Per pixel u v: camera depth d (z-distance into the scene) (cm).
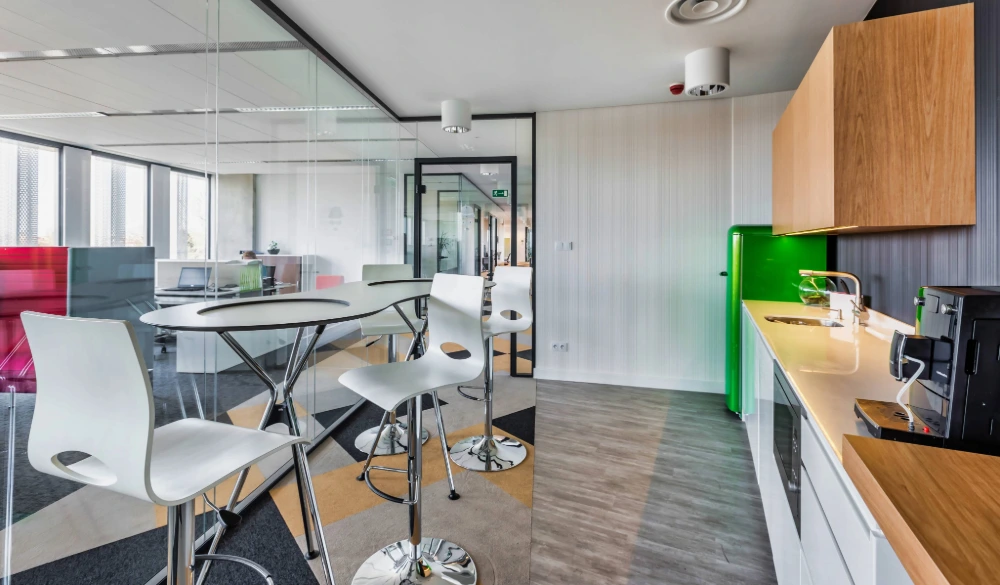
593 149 414
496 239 484
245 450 111
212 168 200
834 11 239
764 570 179
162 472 100
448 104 374
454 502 224
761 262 332
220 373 206
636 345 414
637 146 404
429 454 275
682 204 396
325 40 275
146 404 82
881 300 229
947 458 71
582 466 261
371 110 382
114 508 155
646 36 268
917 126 152
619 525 207
